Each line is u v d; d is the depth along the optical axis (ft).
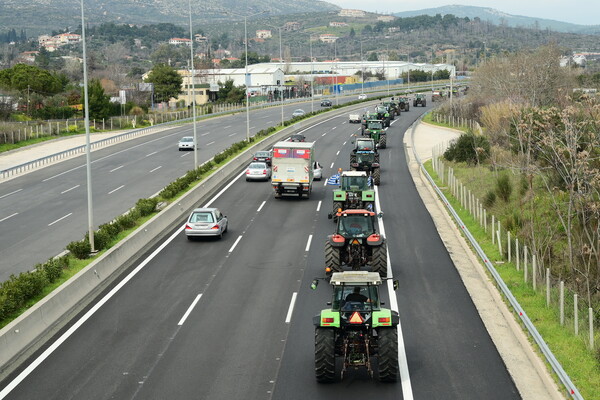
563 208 108.99
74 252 97.19
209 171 184.44
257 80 620.49
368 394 55.11
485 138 196.95
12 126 273.33
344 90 602.44
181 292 85.30
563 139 114.01
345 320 55.77
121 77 625.82
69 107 361.51
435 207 142.10
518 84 249.55
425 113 385.09
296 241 112.47
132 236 106.11
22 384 58.23
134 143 270.46
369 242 86.84
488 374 59.16
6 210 146.72
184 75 574.56
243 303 80.43
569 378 53.62
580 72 311.68
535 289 80.79
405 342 67.21
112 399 54.90
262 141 248.11
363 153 170.50
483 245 106.32
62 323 74.54
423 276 91.61
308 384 57.36
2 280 94.43
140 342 68.13
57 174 195.72
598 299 81.51
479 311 76.89
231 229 122.52
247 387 56.95
